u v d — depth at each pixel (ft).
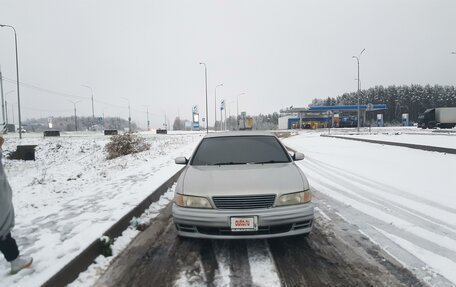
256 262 12.00
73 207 18.49
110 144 68.80
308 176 30.50
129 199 19.97
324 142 79.36
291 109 216.54
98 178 38.81
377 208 18.85
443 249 12.82
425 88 366.63
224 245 13.75
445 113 151.23
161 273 11.32
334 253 12.60
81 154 81.46
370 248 13.01
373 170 33.09
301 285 10.25
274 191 12.36
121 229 15.57
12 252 10.48
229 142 17.69
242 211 12.07
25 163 71.87
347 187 25.08
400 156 44.21
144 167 37.19
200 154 16.79
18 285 9.63
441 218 16.74
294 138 104.22
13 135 140.87
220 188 12.63
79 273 11.39
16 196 28.81
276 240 14.16
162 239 14.64
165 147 73.00
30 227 14.94
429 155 43.73
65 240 13.00
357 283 10.30
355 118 242.58
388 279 10.50
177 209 12.88
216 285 10.39
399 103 358.02
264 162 15.78
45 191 31.24
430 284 10.14
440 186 24.38
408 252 12.57
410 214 17.53
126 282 10.72
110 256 12.83
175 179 30.89
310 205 12.75
